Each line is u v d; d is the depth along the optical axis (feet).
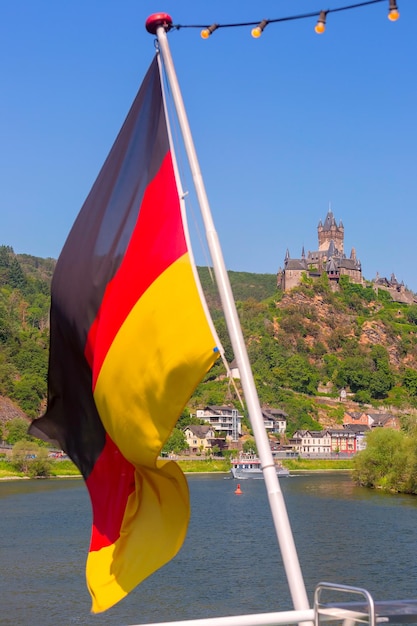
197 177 27.96
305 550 186.39
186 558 177.68
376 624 22.50
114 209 31.35
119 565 30.01
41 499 349.41
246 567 165.68
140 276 29.63
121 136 32.32
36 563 172.35
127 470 30.91
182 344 27.63
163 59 29.27
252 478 552.00
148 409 28.58
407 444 393.91
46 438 33.14
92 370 31.07
